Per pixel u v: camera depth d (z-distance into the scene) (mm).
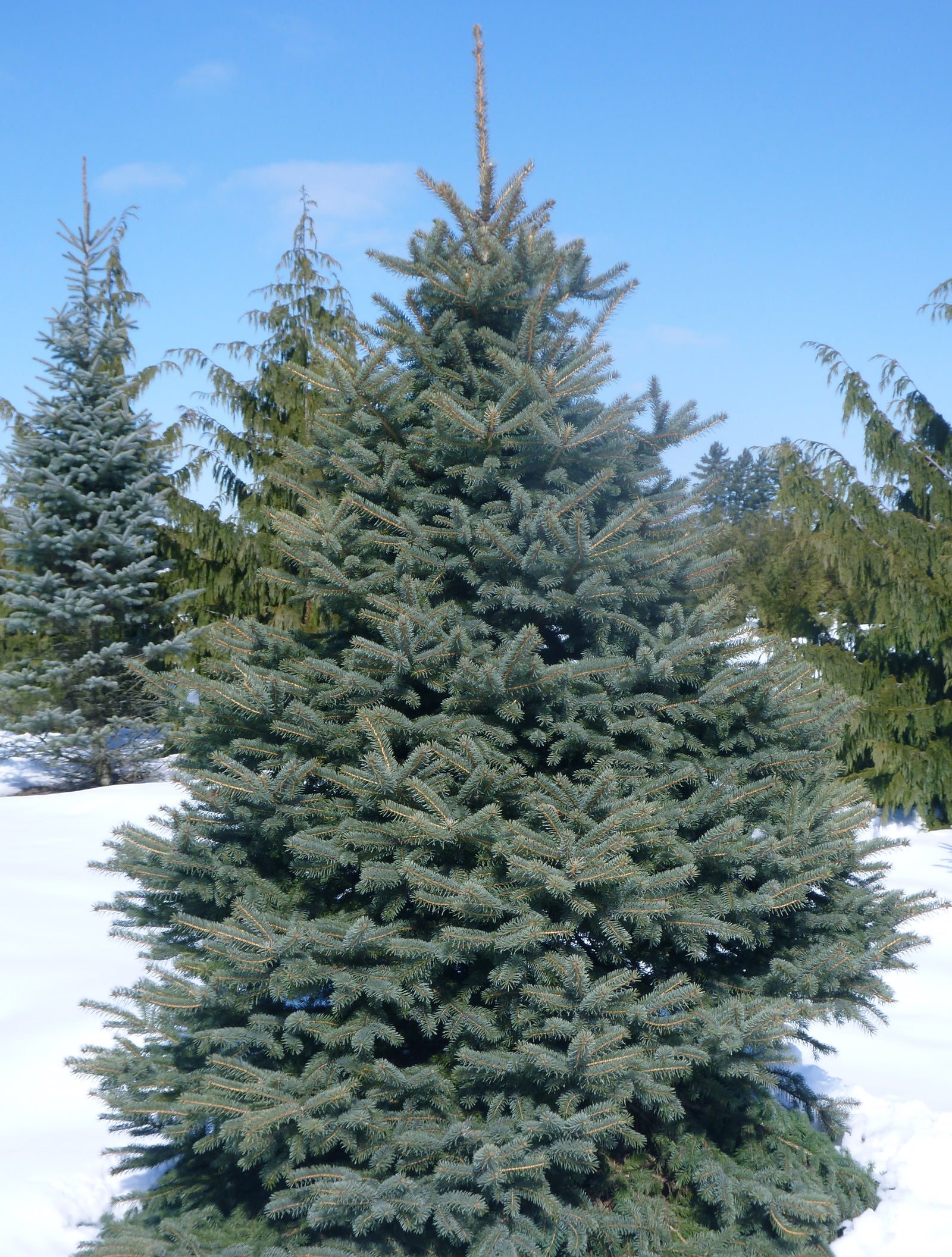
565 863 4020
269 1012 4637
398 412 5105
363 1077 4176
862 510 14164
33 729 14578
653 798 4590
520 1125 3947
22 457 15023
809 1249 4445
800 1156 4840
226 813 4676
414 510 5137
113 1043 6660
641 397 5512
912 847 12555
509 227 5734
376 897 4453
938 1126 5645
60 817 12766
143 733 15680
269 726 4711
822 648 13961
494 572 4859
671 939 4676
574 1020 4027
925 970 8797
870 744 13656
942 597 13398
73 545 14766
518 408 5043
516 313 5473
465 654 4633
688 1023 4227
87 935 8688
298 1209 4016
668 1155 4688
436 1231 4105
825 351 14938
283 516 4996
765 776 5051
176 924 4918
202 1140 4309
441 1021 4441
